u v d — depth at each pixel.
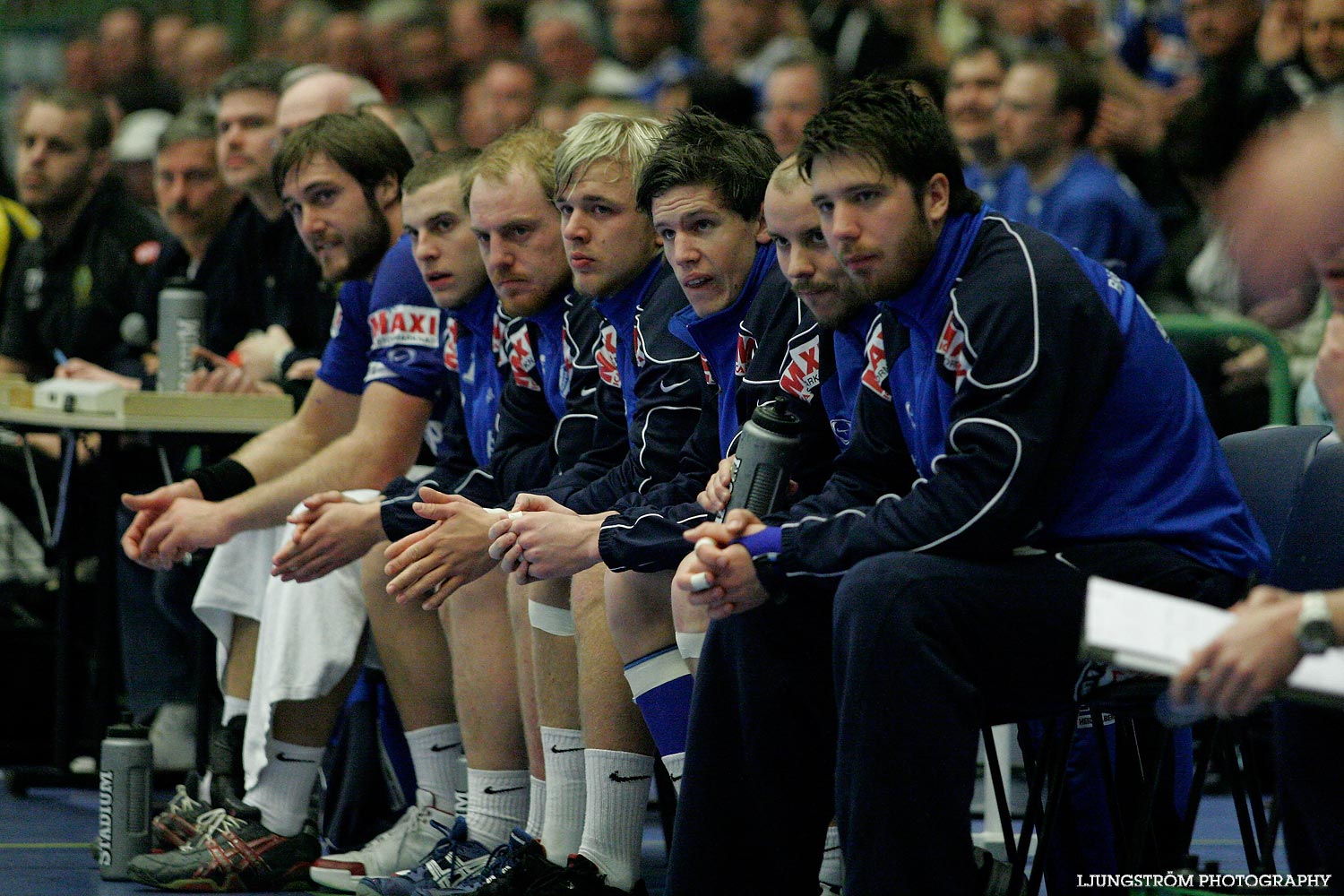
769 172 9.72
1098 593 6.97
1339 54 16.41
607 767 10.07
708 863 8.63
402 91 30.91
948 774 7.63
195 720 16.28
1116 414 8.25
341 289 13.74
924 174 8.12
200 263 17.70
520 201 10.99
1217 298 17.14
